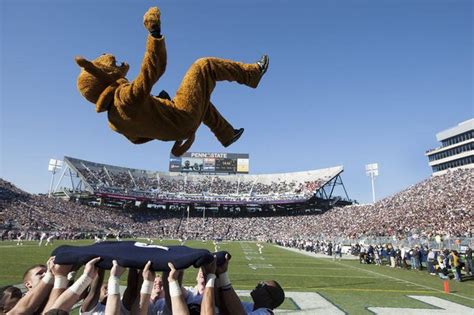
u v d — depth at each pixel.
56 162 79.06
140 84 2.99
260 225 75.19
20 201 57.28
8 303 3.45
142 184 82.81
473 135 64.00
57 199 68.06
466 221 34.03
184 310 2.49
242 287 13.73
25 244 36.28
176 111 3.28
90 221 63.91
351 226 51.97
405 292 13.81
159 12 3.08
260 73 3.84
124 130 3.36
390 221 44.25
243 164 82.75
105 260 2.62
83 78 3.28
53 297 2.65
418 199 48.78
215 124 4.07
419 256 24.03
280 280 16.53
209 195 82.44
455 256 18.31
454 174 52.47
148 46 3.03
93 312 3.39
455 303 11.52
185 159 83.06
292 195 78.31
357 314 9.58
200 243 56.09
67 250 2.73
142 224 73.69
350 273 20.78
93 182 75.56
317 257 35.06
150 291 2.60
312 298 11.91
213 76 3.60
